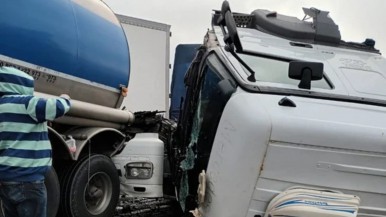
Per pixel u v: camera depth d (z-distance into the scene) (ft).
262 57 13.62
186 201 14.93
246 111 10.88
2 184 11.01
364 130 10.65
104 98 17.47
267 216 10.84
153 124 20.15
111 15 18.34
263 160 10.61
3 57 12.41
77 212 15.07
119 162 17.89
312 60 13.92
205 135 13.51
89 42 15.78
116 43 17.72
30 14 13.17
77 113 15.53
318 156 10.61
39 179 11.19
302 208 10.42
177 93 27.45
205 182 12.10
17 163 10.82
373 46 16.62
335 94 12.34
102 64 16.62
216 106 12.90
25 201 11.05
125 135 18.66
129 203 17.81
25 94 11.43
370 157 10.70
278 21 15.96
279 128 10.44
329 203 10.59
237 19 16.70
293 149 10.55
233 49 12.99
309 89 12.25
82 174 15.35
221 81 12.96
